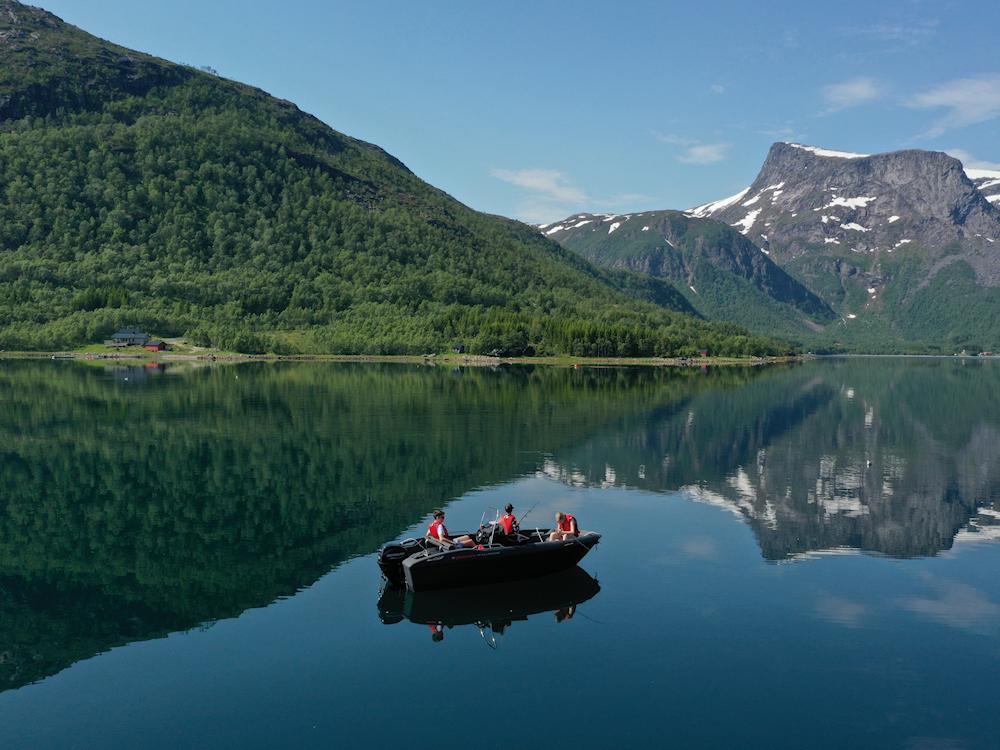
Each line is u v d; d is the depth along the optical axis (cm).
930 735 1917
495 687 2158
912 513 4178
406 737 1895
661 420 8194
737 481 5016
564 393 11650
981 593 2911
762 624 2598
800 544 3569
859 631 2545
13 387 11694
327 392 11306
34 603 2800
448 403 9769
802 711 2028
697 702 2073
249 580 3052
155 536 3653
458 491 4631
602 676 2222
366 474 5103
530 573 3045
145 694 2119
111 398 10038
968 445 6681
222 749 1842
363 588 2966
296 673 2247
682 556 3375
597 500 4447
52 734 1916
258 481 4856
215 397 10294
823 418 8706
